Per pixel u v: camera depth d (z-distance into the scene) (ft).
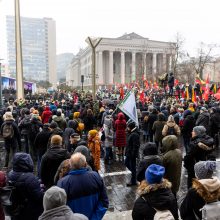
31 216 12.23
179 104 47.34
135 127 24.61
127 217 18.78
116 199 22.03
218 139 41.01
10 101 54.44
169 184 10.45
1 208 11.66
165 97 69.92
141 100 64.44
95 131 23.76
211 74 217.97
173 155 17.21
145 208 9.99
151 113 38.78
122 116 32.40
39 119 33.32
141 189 10.32
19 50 70.85
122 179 26.81
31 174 12.53
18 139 30.68
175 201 10.34
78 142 22.40
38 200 12.26
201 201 10.09
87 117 40.14
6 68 382.22
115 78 304.30
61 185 11.66
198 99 57.47
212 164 10.73
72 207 11.51
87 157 16.57
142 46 268.62
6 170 29.76
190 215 10.45
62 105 52.80
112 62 288.71
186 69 156.97
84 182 11.69
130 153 24.32
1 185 11.71
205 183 10.11
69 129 27.61
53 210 8.98
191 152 18.84
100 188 12.22
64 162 14.17
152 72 227.81
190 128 34.91
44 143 25.41
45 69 534.37
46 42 533.96
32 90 133.90
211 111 39.88
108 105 45.75
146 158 15.62
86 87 281.54
